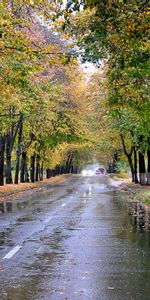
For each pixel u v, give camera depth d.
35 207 27.36
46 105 41.97
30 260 11.29
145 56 17.56
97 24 15.75
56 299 7.91
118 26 15.22
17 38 18.70
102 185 64.75
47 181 75.69
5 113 35.41
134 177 64.44
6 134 46.75
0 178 47.31
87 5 14.51
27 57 20.25
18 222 19.39
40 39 26.94
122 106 24.83
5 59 22.28
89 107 58.25
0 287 8.73
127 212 23.98
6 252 12.35
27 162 71.44
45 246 13.30
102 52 18.70
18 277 9.52
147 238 14.81
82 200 33.75
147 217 21.41
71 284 8.93
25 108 35.72
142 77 20.58
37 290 8.49
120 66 18.66
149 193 34.12
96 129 56.75
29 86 32.62
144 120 26.58
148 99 22.75
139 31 15.15
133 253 12.17
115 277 9.48
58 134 51.03
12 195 40.81
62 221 19.73
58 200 33.88
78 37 18.89
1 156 46.97
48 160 73.25
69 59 19.00
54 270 10.16
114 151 76.25
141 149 41.69
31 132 53.41
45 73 44.75
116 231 16.50
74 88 56.53
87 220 20.11
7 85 24.88
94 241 14.21
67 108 53.38
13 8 19.11
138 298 7.94
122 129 39.12
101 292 8.34
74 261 11.14
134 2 13.95
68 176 113.81
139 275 9.64
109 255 11.90
